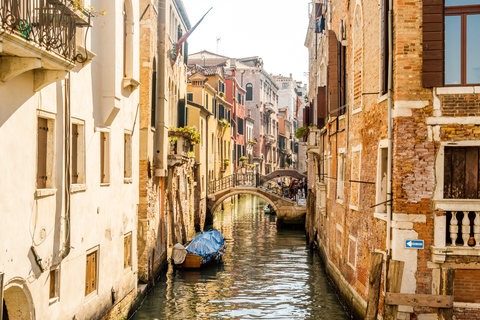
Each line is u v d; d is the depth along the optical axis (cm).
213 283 1675
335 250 1553
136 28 1244
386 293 787
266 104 6212
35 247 717
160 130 1658
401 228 851
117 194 1132
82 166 919
